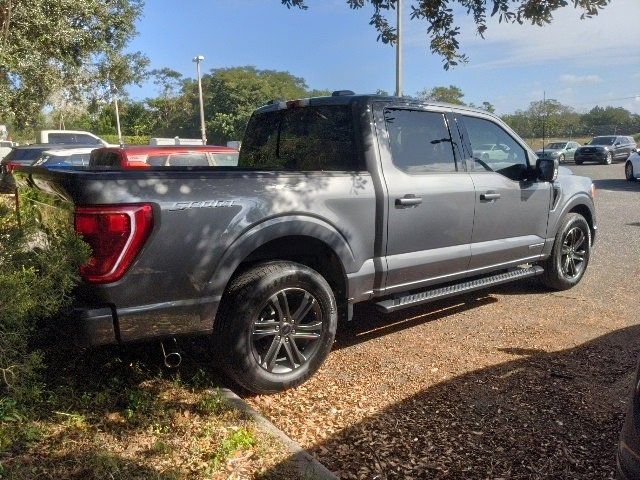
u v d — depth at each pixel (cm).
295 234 411
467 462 328
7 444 314
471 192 532
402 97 506
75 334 343
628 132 5419
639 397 251
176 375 421
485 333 534
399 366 461
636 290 677
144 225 350
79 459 309
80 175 345
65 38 1450
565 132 5347
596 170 2917
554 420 372
